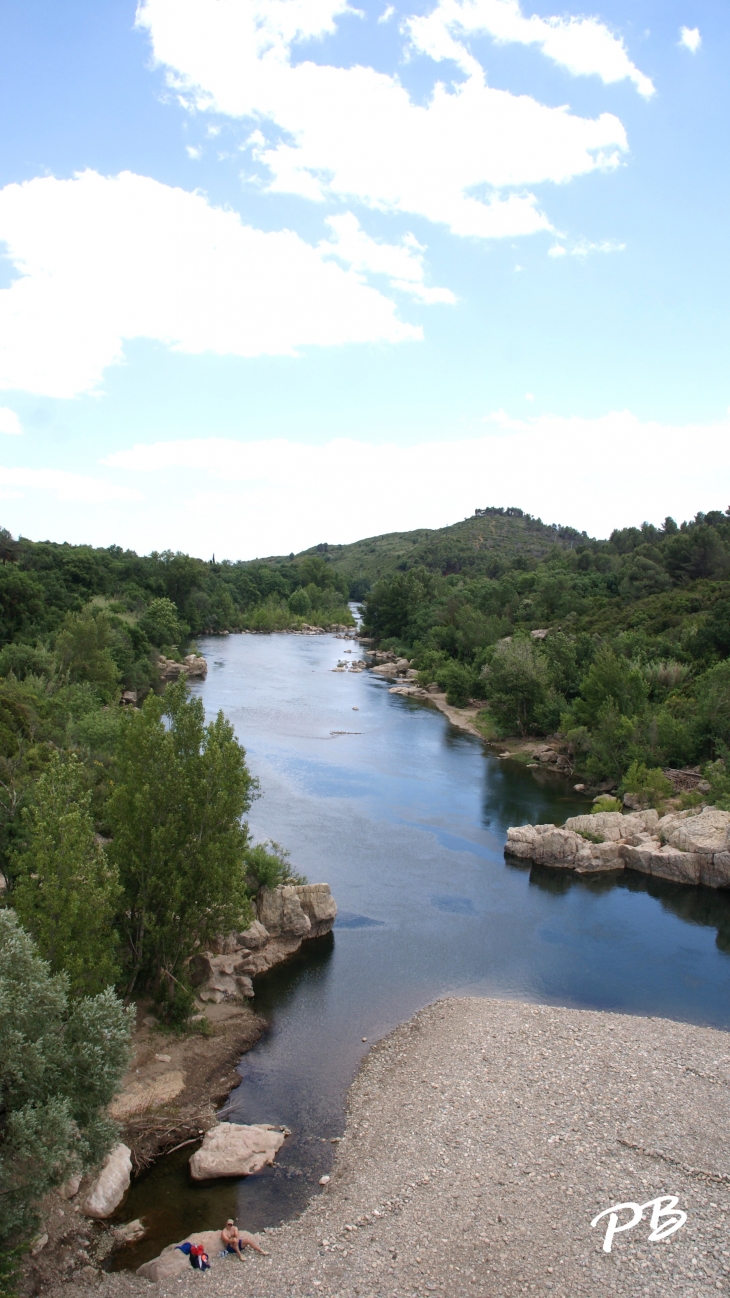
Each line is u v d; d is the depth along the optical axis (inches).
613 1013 1395.2
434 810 2591.0
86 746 2106.3
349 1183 958.4
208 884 1277.1
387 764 3198.8
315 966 1551.4
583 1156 971.3
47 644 3767.2
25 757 1798.7
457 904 1871.3
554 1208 880.3
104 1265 845.8
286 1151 1030.4
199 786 1291.8
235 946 1531.7
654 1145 991.6
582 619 5167.3
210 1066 1211.9
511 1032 1307.8
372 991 1465.3
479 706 4554.6
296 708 4345.5
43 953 1017.5
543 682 3727.9
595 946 1684.3
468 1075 1177.4
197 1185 966.4
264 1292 782.5
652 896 1967.3
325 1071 1214.9
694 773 2647.6
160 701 1407.5
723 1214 864.9
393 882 1980.8
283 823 2364.7
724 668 2815.0
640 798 2554.1
